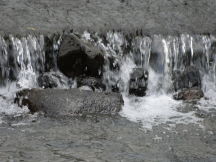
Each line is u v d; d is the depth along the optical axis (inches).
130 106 851.4
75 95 793.6
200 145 693.3
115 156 641.6
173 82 956.6
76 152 645.3
